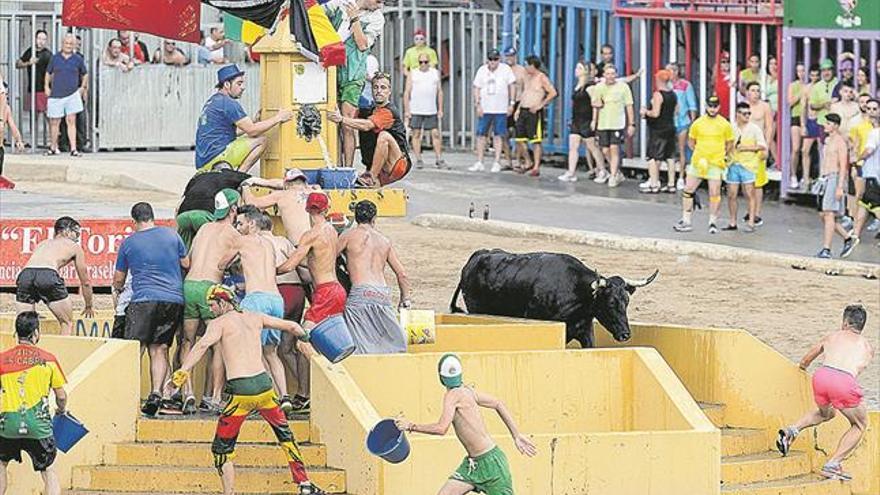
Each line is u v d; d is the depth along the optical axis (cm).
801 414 3198
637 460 2812
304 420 2912
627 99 5969
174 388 2870
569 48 6341
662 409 3002
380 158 3369
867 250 4884
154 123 6512
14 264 3969
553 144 6444
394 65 6769
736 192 5169
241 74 3272
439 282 4503
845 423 3173
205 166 3259
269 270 2909
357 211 3066
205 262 2970
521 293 3322
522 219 5381
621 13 6084
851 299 4366
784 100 5559
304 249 2927
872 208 4806
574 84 6353
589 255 4909
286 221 3102
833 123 4766
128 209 5147
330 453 2830
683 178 5869
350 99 3397
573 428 3056
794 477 3112
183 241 3116
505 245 5062
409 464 2712
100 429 2866
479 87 6291
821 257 4791
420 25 6800
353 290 3030
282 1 3247
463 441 2616
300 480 2727
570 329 3309
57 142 6325
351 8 3341
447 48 6862
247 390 2700
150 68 6488
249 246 2920
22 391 2664
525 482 2770
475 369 3005
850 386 3077
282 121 3234
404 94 6500
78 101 6309
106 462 2859
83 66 6331
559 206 5612
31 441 2667
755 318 4162
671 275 4631
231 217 2991
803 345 3903
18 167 5959
